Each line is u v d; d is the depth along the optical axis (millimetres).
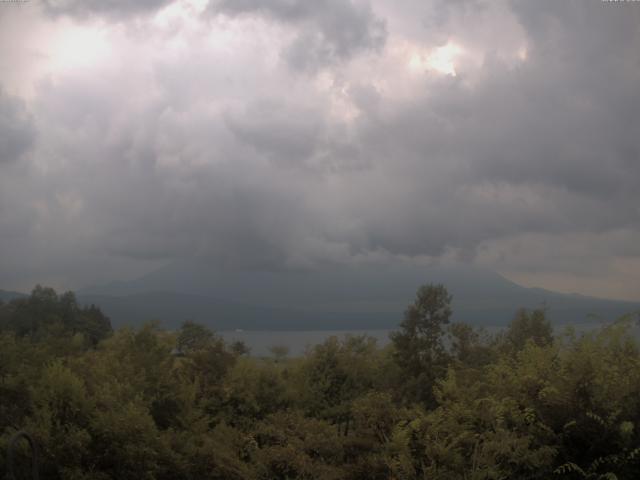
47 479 6988
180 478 7883
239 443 8977
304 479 7371
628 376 5285
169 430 8461
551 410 5383
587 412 5062
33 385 7777
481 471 5309
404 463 5781
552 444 5305
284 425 8758
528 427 5414
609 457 5000
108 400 7824
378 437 7195
